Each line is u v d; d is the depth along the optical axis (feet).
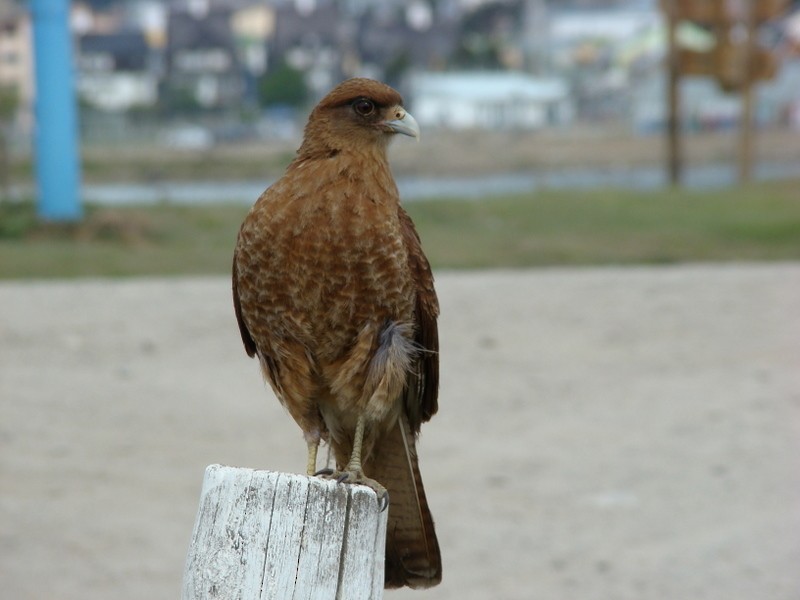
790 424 40.78
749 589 29.66
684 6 102.27
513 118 335.47
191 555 15.52
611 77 390.63
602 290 58.54
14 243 73.82
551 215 83.76
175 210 86.58
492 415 42.52
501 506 35.17
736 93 110.01
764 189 95.14
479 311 54.75
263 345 20.39
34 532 33.19
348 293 19.51
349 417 20.54
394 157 185.68
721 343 49.67
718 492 35.65
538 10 487.20
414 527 19.20
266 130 291.79
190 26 433.07
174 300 57.11
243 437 40.52
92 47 438.81
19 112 147.43
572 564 31.35
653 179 138.62
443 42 468.34
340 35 460.14
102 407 42.98
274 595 15.20
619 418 41.88
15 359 47.83
